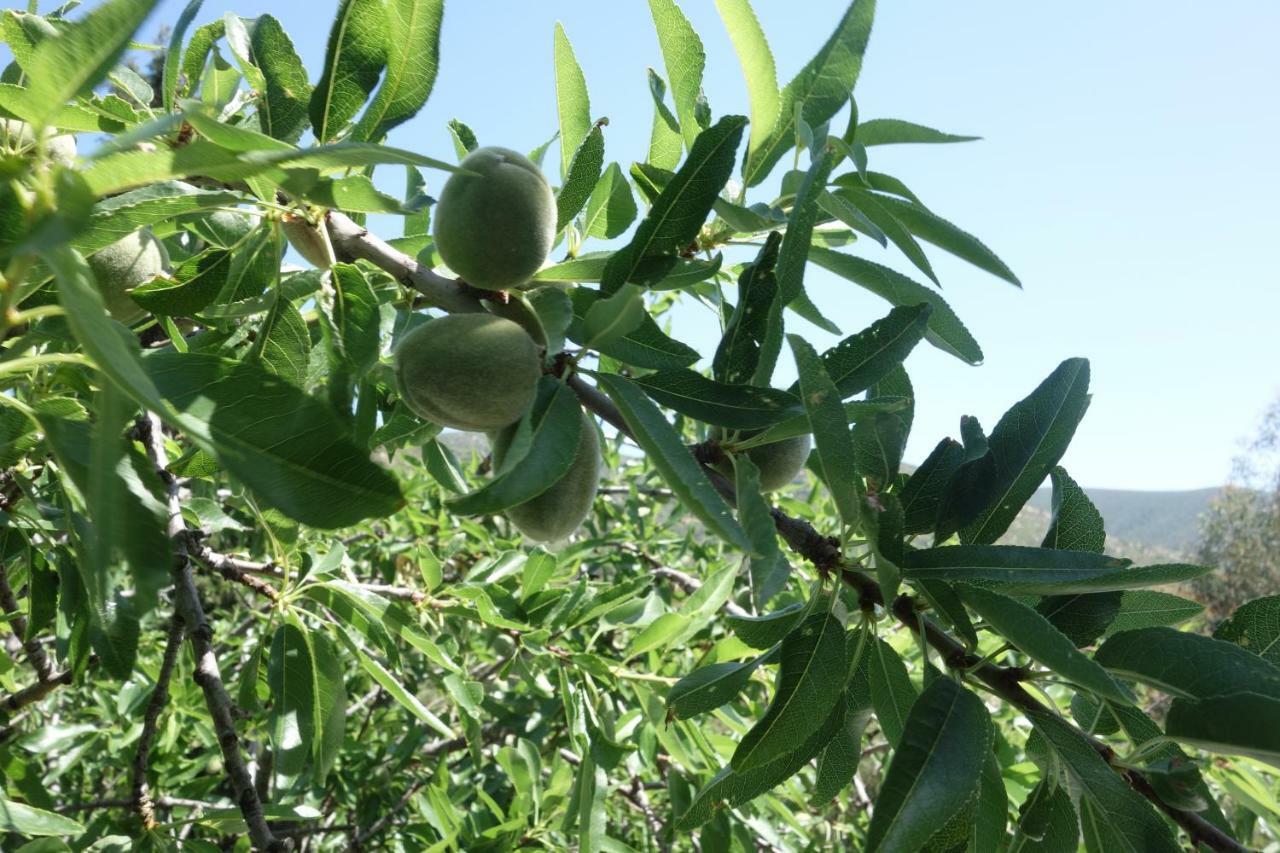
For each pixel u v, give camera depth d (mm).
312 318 285
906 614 230
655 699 400
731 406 228
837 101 282
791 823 488
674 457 195
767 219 252
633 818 752
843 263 299
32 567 311
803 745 238
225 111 298
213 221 266
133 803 348
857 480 229
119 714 532
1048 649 197
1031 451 253
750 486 200
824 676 224
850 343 249
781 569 192
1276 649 244
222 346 268
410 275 242
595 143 254
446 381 207
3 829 274
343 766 697
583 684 403
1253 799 321
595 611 414
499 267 226
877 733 718
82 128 230
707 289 320
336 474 152
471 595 416
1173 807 221
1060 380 258
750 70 270
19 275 135
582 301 246
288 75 246
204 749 655
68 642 312
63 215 122
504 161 231
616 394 205
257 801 304
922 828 193
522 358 212
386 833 661
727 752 428
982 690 226
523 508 234
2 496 315
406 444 307
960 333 293
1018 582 212
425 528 740
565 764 511
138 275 254
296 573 366
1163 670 211
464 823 549
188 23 230
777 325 228
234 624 878
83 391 204
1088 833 224
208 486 437
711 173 237
